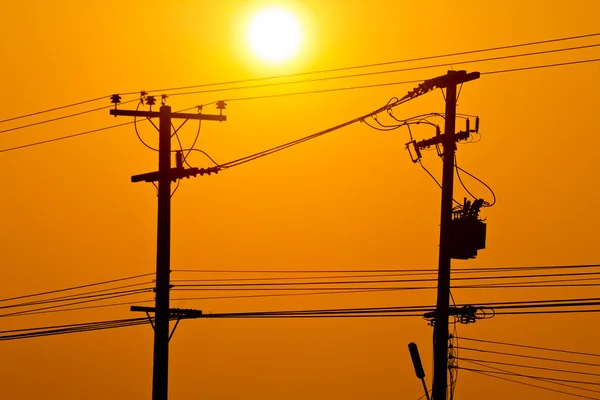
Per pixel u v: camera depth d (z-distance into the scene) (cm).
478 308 7656
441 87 7856
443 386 7606
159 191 9144
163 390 8931
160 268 9062
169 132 9219
